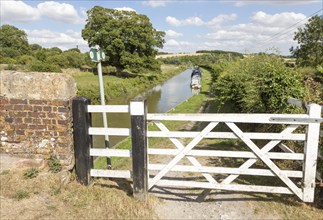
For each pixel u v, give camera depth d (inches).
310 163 139.2
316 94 218.8
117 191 156.6
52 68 1151.0
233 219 137.2
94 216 130.0
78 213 130.6
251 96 248.5
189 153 151.6
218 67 819.4
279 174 144.7
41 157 156.0
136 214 135.6
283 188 145.8
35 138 154.6
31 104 151.0
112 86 1099.9
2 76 150.5
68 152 154.8
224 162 219.0
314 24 1547.7
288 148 182.7
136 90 1312.7
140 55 1775.3
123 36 1722.4
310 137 137.0
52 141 153.6
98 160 270.7
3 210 124.0
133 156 147.6
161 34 1875.0
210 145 274.4
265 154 144.9
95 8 1716.3
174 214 142.7
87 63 1839.3
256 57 359.6
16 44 2405.3
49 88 148.6
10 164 152.3
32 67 1144.8
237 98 346.9
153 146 285.1
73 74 1456.7
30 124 153.3
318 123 134.6
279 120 139.6
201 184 153.1
